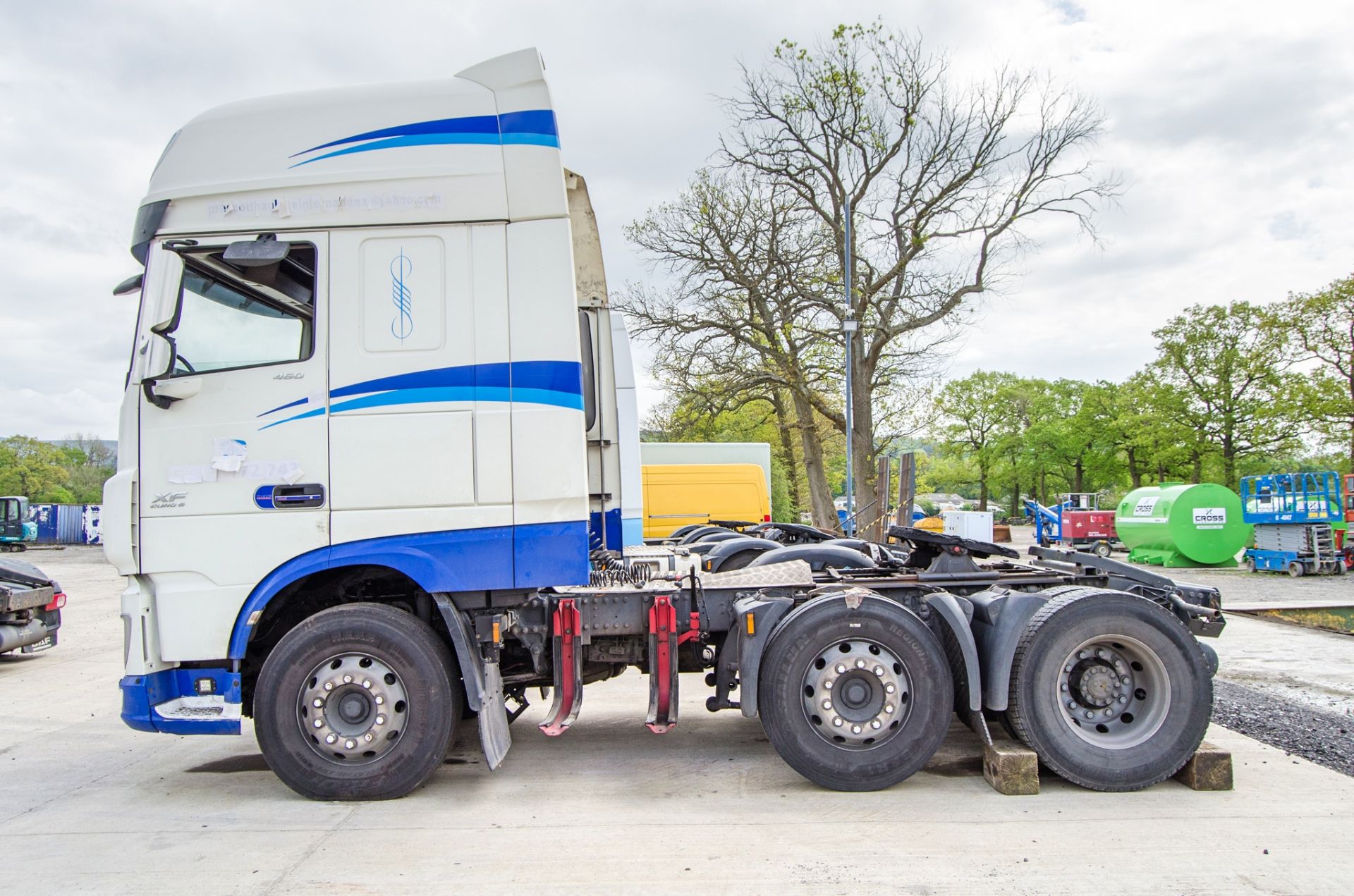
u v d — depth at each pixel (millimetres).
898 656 4441
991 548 5145
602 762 5148
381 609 4469
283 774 4375
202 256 4574
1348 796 4352
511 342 4531
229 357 4500
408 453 4457
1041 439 72375
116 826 4152
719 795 4477
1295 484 20281
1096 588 4727
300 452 4445
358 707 4391
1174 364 47781
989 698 4508
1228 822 3986
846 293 27594
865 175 29031
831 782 4402
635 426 7727
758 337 30969
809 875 3441
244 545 4406
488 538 4457
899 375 30391
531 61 4684
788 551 5953
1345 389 39750
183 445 4441
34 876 3553
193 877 3521
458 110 4637
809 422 32031
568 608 4680
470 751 5441
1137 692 4570
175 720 4395
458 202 4574
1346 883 3330
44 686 8172
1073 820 4023
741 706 4480
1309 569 19578
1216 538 21984
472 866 3584
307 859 3688
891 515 15641
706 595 4879
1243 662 8375
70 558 35312
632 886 3361
